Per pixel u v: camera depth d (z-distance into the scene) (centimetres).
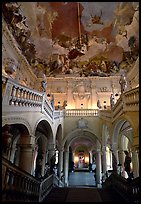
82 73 2505
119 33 1881
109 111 1548
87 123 2023
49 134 1478
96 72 2438
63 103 2500
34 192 778
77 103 2502
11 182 550
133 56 1925
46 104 1245
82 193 993
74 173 2709
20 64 1834
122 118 1151
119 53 2103
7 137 536
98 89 2536
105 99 2483
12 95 764
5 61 1448
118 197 893
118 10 1641
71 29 1939
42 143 1833
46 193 952
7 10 1326
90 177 2433
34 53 2052
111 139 1437
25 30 1684
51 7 1634
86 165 3875
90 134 2139
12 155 1427
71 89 2564
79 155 3953
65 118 2064
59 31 1945
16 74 1727
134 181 741
